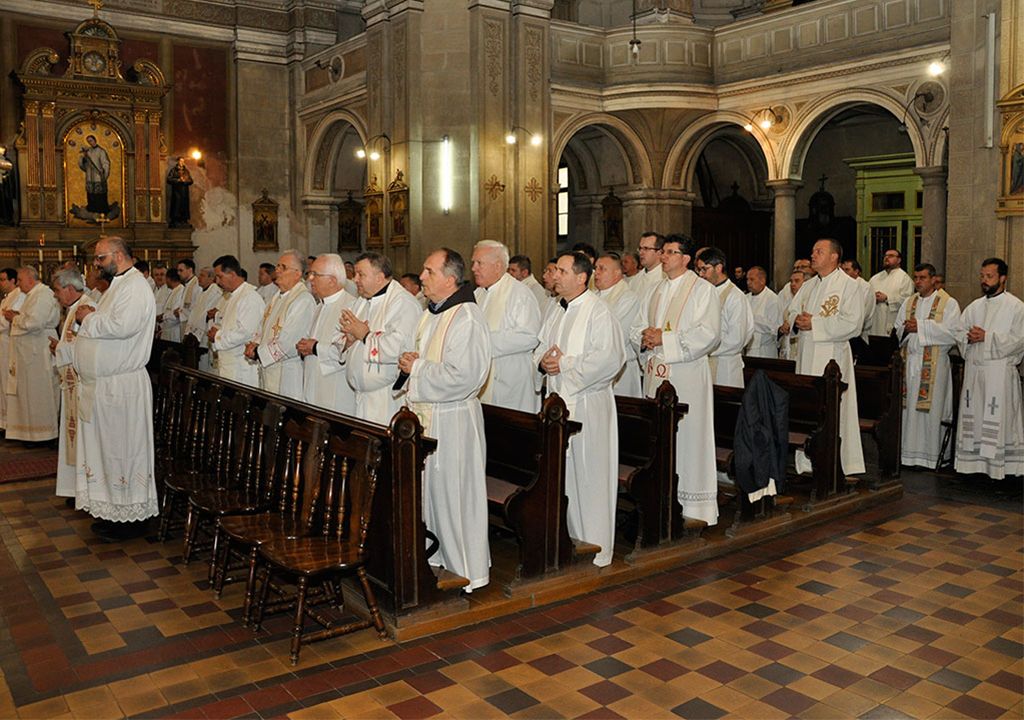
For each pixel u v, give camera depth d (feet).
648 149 51.08
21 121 51.78
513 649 14.49
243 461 18.45
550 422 16.51
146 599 16.58
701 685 13.29
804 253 59.00
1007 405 25.63
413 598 14.99
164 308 40.96
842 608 16.26
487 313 21.18
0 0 50.90
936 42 39.14
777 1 49.90
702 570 18.31
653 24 49.52
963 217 31.09
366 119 52.44
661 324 20.38
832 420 22.06
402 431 14.66
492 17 46.60
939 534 20.80
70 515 22.12
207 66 58.08
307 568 13.80
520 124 47.39
